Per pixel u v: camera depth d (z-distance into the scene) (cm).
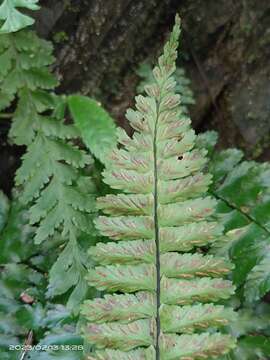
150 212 39
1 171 58
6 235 53
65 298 51
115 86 61
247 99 68
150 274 39
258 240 52
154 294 38
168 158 39
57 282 48
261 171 54
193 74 66
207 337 38
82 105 51
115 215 39
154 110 40
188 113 67
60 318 50
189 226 39
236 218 53
